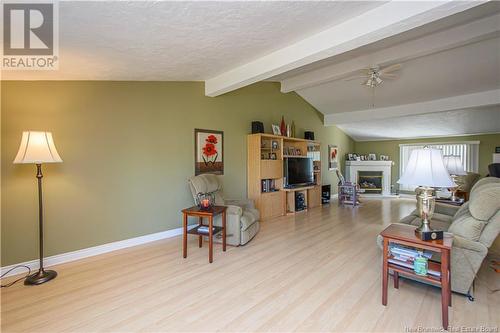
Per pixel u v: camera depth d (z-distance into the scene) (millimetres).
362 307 1986
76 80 3002
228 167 4812
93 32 1889
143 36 2104
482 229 2053
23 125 2660
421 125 7301
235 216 3404
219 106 4648
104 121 3236
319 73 5176
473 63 4305
